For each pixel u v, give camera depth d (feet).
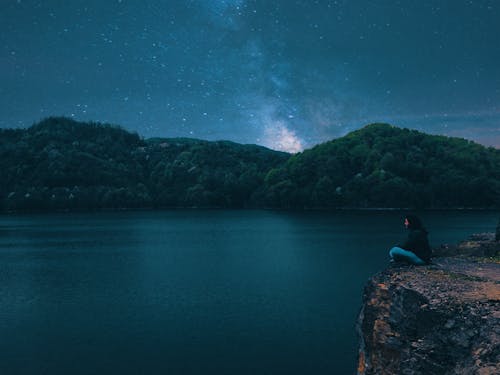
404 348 31.76
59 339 84.58
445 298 30.25
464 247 56.24
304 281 146.41
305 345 78.38
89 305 115.44
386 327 34.19
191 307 110.52
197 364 69.72
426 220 451.12
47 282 154.51
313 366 68.28
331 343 79.25
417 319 31.17
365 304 39.01
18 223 526.57
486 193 645.10
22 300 123.24
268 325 91.91
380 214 586.86
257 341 81.25
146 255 236.63
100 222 536.42
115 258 225.97
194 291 132.46
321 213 634.43
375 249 243.40
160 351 76.64
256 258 215.31
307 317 97.66
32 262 212.84
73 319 100.27
